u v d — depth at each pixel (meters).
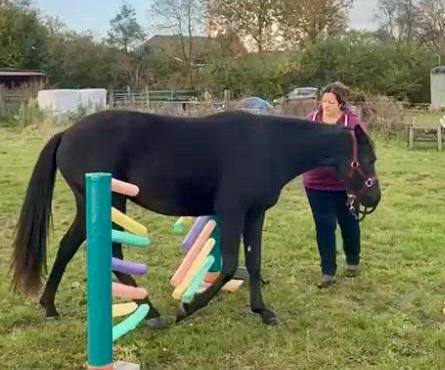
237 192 3.78
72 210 7.68
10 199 8.27
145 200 3.89
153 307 4.01
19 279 3.92
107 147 3.81
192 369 3.42
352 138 4.06
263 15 33.78
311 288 4.82
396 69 28.67
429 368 3.41
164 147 3.80
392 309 4.39
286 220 7.17
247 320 4.13
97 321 2.74
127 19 37.81
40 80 30.25
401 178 10.35
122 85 35.69
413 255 5.66
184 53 35.78
